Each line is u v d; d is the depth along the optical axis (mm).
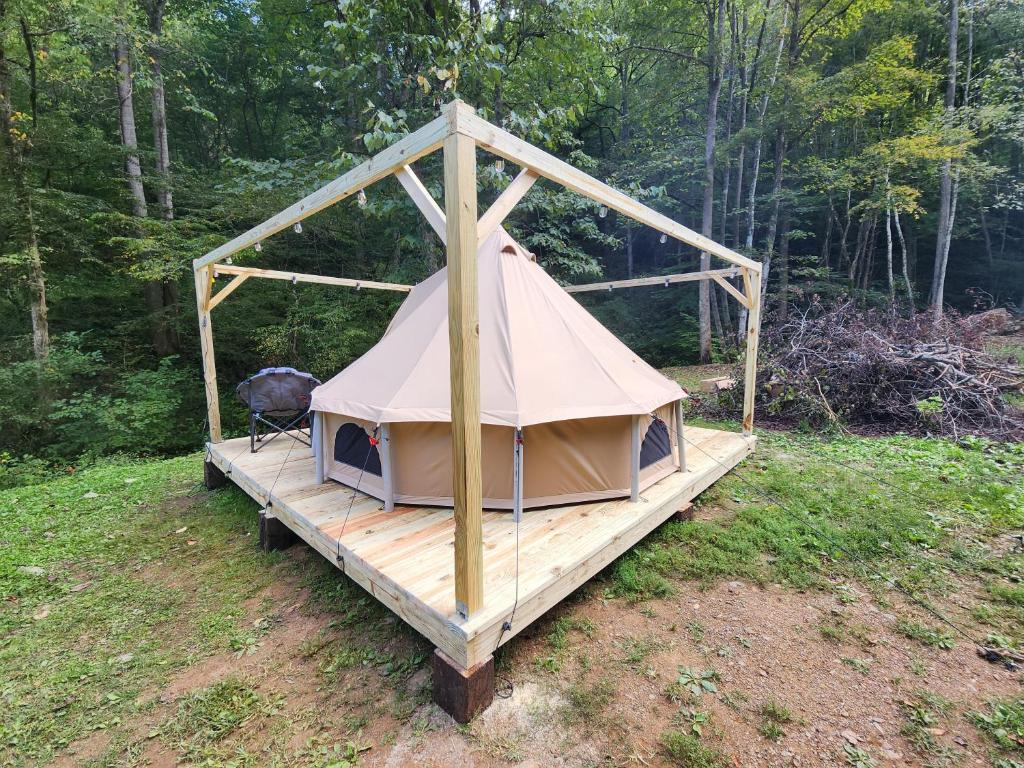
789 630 2410
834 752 1729
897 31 12617
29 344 8109
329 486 3721
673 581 2873
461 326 1778
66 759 1850
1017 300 14633
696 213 15383
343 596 2859
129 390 8367
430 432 3178
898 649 2254
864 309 11922
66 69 8227
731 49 12109
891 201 11258
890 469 4531
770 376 6945
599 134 17031
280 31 11117
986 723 1823
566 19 7547
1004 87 11086
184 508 4398
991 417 5711
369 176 2311
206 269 4621
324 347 9492
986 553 3014
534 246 11398
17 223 7281
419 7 6992
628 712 1938
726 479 4398
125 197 9164
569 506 3240
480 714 1943
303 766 1768
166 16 10352
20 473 6613
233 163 8539
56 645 2537
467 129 1728
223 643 2506
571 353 3508
